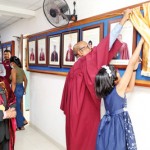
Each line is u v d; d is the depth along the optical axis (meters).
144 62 1.62
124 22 1.75
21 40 4.20
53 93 3.14
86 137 1.93
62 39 2.77
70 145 1.95
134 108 1.82
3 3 3.29
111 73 1.59
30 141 3.25
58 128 3.04
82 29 2.37
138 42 1.69
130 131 1.55
